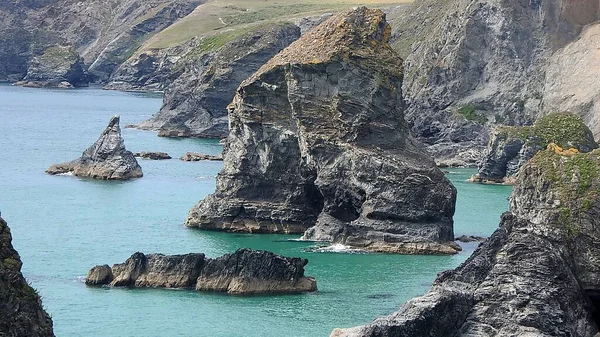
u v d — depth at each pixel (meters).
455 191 124.06
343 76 129.00
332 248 119.62
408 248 118.38
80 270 104.56
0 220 49.28
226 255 97.25
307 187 131.62
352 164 124.88
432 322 70.81
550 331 72.00
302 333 83.75
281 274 96.56
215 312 89.31
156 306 90.69
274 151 131.88
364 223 122.06
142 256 98.56
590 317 76.38
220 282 96.25
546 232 76.06
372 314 89.38
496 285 73.88
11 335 46.88
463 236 126.50
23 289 48.19
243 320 87.19
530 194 78.00
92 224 131.88
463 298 72.94
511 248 75.19
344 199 125.62
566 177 77.31
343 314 89.25
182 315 88.25
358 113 127.94
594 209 75.75
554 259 74.56
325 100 129.38
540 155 80.25
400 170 122.75
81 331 83.56
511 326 71.94
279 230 131.38
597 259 75.00
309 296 95.25
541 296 72.81
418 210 121.38
